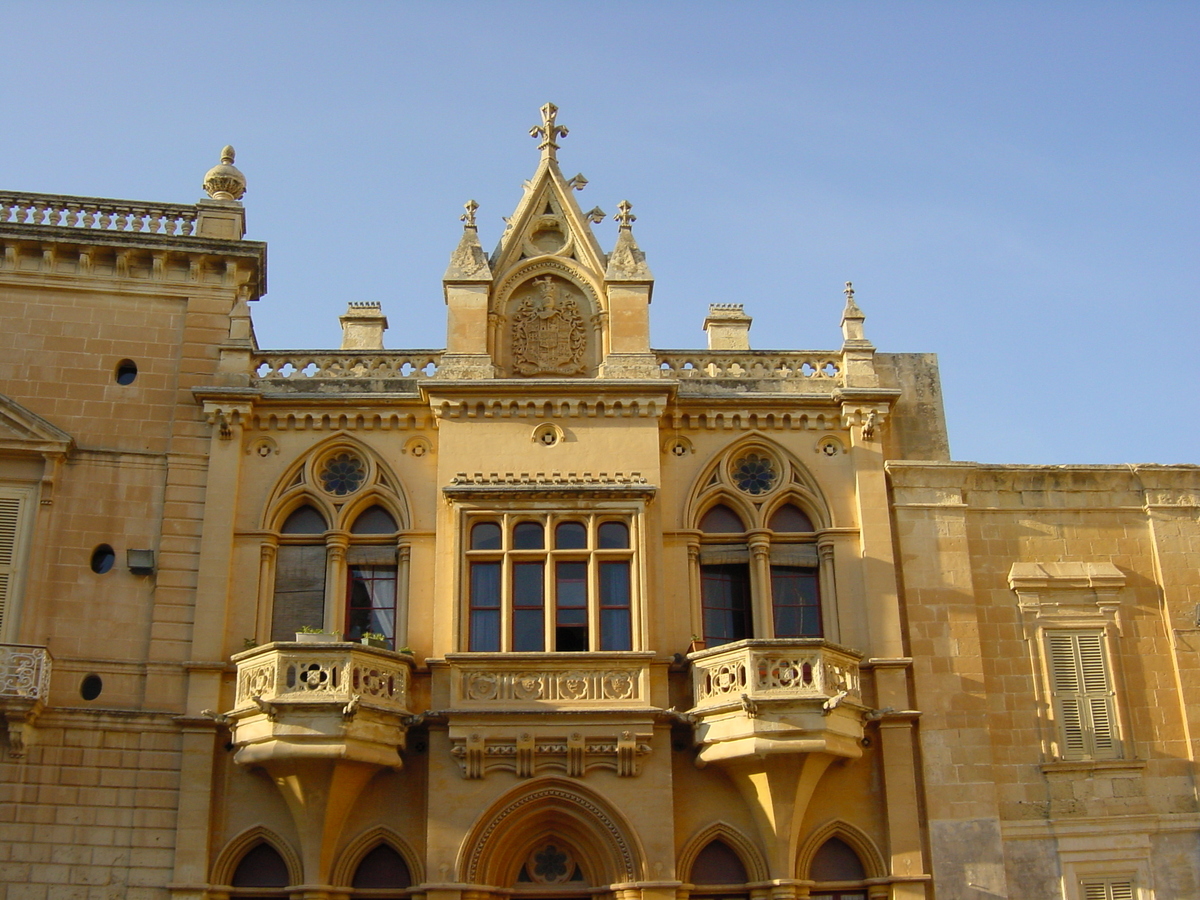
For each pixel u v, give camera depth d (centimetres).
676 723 2841
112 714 2833
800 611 3050
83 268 3250
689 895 2789
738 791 2828
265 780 2819
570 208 3334
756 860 2786
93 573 2972
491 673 2820
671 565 3027
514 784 2766
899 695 2916
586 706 2788
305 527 3088
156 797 2794
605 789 2769
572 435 3072
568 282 3300
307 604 3012
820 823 2825
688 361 3259
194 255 3266
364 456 3119
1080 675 3022
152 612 2942
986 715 2941
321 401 3114
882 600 2991
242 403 3098
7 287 3222
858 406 3148
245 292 3306
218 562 2975
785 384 3241
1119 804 2916
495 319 3225
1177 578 3117
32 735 2800
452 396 3084
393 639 2986
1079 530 3148
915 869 2784
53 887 2717
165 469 3083
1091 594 3089
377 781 2827
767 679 2745
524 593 2942
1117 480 3198
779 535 3083
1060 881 2847
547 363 3219
